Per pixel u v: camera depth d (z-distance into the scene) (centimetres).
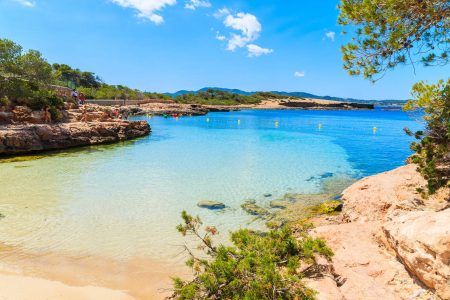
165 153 2756
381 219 1018
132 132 3769
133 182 1781
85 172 1992
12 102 3164
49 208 1339
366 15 916
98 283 814
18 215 1251
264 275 544
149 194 1567
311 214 1320
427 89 929
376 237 841
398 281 638
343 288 623
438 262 552
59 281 812
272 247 673
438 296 543
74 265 898
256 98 16550
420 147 967
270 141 3653
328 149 3094
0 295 727
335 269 701
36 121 3055
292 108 14775
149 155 2650
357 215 1141
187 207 1398
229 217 1294
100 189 1631
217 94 15312
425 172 932
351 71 1025
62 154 2636
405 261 643
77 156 2555
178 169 2128
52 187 1645
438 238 561
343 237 874
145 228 1167
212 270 587
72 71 10300
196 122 6444
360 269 703
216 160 2464
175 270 891
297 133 4612
